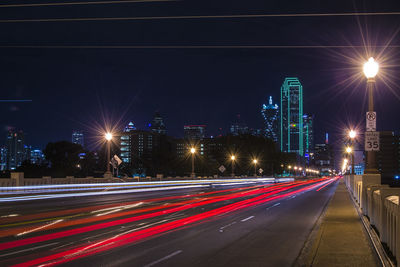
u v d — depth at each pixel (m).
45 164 101.06
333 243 10.64
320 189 54.03
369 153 16.89
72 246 11.09
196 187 61.44
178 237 12.80
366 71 16.67
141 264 8.97
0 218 18.03
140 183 46.59
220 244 11.61
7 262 9.06
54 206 24.83
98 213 20.34
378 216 11.13
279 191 47.75
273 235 13.34
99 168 124.56
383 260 7.95
